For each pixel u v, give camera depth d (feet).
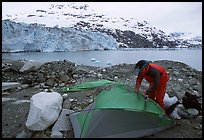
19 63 32.01
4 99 19.98
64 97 20.20
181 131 13.79
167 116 14.64
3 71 28.48
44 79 26.22
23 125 14.76
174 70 30.48
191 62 65.46
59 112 15.38
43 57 99.81
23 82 25.38
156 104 14.11
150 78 14.89
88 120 13.01
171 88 22.86
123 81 26.11
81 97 20.22
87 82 24.77
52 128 13.98
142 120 13.12
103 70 32.12
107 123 12.60
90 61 73.10
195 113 15.94
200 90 22.79
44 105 14.62
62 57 99.76
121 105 13.17
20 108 17.66
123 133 12.57
